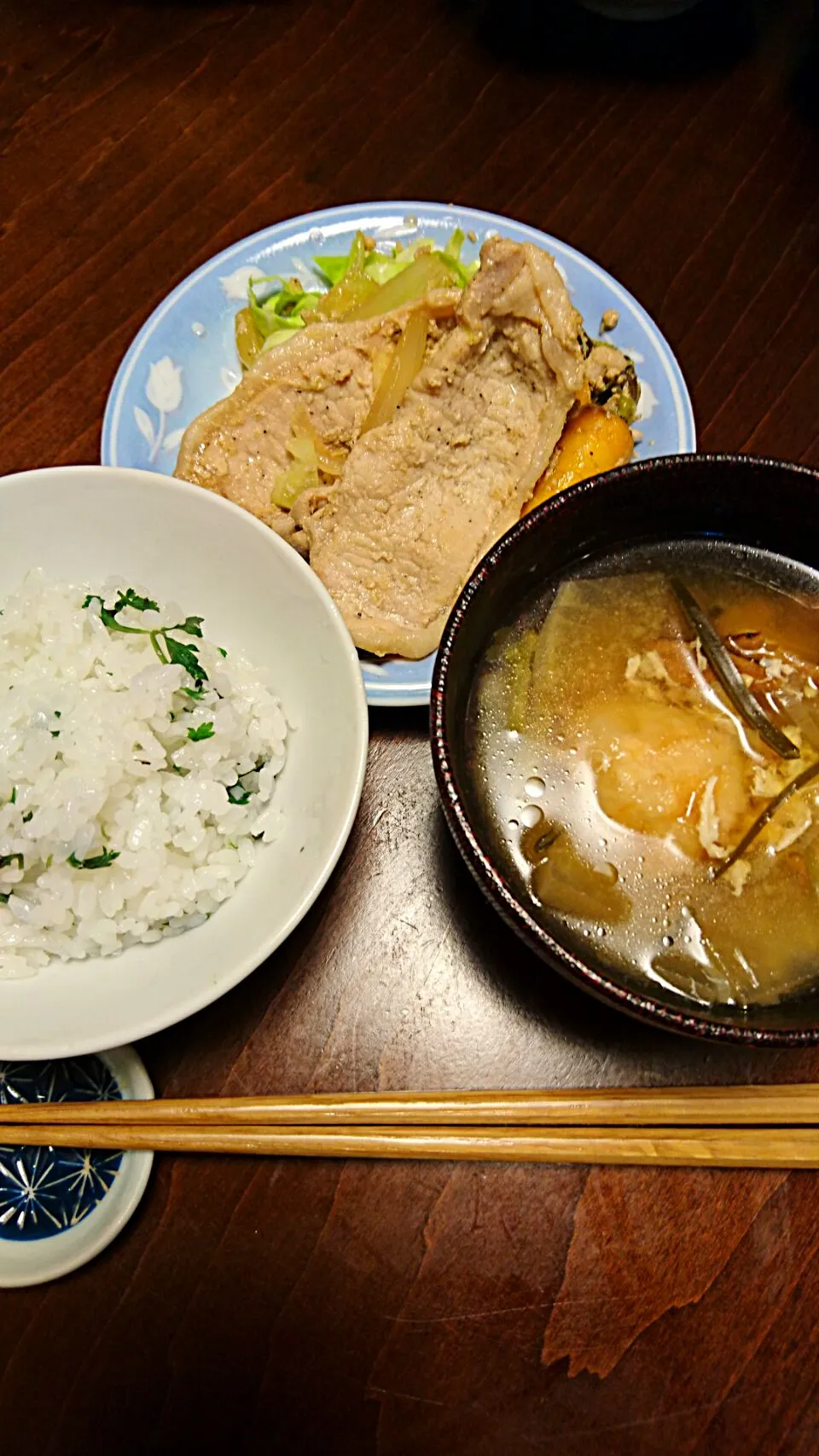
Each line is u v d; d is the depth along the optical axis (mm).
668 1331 249
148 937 259
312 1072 269
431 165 368
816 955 236
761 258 356
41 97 372
